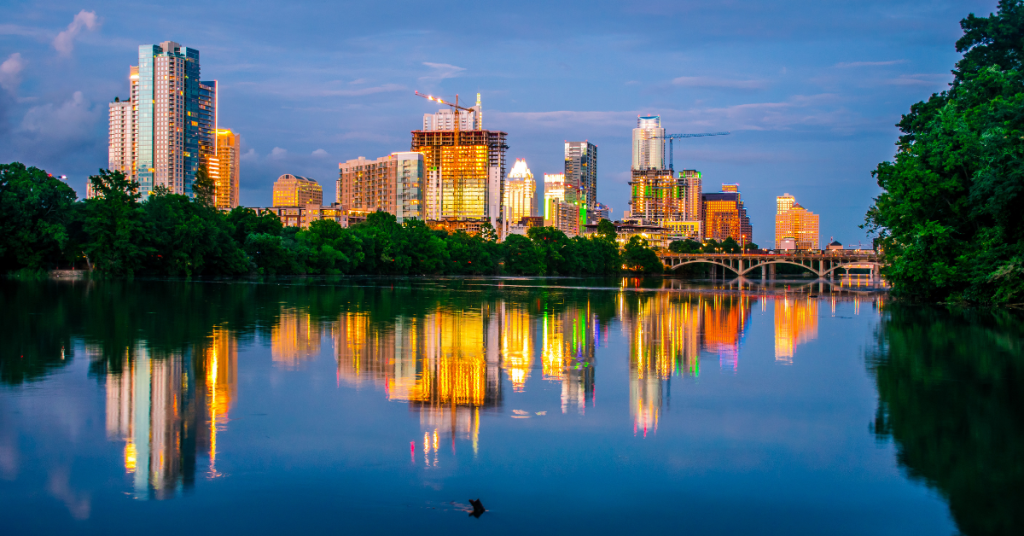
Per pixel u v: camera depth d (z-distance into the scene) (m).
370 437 23.27
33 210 125.38
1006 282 71.62
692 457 21.53
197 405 27.34
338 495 18.20
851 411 27.28
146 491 18.38
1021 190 67.00
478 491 18.66
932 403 28.66
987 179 69.38
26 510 17.11
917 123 95.31
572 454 21.77
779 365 38.62
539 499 18.11
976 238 77.06
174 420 25.00
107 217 131.62
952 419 26.05
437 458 21.22
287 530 16.17
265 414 26.09
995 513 17.39
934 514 17.38
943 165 78.00
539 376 34.62
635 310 81.19
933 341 48.62
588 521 16.84
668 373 35.84
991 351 43.38
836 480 19.61
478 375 34.56
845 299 111.94
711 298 111.88
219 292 96.62
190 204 155.75
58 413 25.70
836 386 32.22
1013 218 72.44
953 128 78.62
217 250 149.75
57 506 17.36
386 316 65.75
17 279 119.50
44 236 125.88
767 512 17.50
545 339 50.19
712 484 19.31
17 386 30.08
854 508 17.69
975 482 19.47
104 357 37.69
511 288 140.38
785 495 18.59
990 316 67.94
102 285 106.94
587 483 19.30
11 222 123.69
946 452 22.12
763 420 26.00
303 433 23.62
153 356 38.41
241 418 25.47
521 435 23.73
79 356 37.88
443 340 48.25
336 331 52.00
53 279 122.00
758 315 74.75
